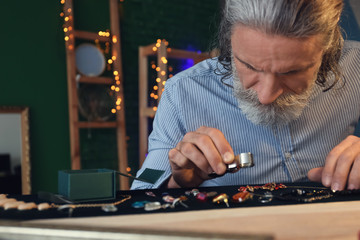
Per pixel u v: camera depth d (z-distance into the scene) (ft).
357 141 3.27
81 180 2.51
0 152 10.16
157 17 13.75
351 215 2.11
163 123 4.92
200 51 14.80
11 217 2.08
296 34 2.57
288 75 2.88
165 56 12.20
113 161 12.53
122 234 1.56
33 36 11.04
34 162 10.94
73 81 11.36
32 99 11.00
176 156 3.31
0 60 10.52
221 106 4.85
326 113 4.79
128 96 13.01
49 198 2.60
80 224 1.90
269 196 2.71
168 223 1.92
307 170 4.72
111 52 12.47
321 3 2.59
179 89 4.93
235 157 2.97
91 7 12.11
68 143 11.61
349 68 4.89
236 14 2.83
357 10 5.10
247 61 2.88
